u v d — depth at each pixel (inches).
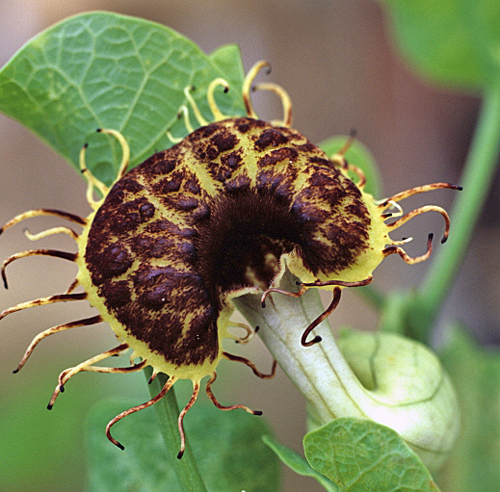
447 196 16.6
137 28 5.0
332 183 4.3
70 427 9.6
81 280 4.2
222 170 4.4
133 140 5.1
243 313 4.6
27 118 5.1
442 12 6.5
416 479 4.3
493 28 6.4
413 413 4.6
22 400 9.7
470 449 6.2
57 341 16.4
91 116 5.1
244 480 5.3
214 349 4.3
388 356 4.8
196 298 4.3
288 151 4.4
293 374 4.5
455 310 14.4
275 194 4.4
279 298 4.5
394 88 17.5
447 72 6.8
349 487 4.4
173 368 4.3
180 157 4.4
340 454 4.3
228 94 5.2
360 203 4.4
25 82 5.0
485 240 14.0
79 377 9.9
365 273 4.3
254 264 4.5
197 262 4.3
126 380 9.3
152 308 4.2
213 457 5.3
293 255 4.4
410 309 5.8
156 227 4.3
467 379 6.3
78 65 5.0
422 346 4.9
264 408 14.1
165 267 4.2
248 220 4.4
